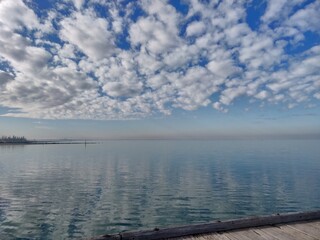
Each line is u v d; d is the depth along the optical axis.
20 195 24.11
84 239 3.88
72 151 129.50
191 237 4.32
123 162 62.91
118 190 26.20
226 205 19.58
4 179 35.56
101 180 33.72
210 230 4.53
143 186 28.56
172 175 37.91
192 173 40.00
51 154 102.56
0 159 76.06
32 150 141.38
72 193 24.86
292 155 82.06
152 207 19.05
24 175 39.84
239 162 58.69
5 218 16.66
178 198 22.11
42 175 39.66
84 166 54.12
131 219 16.20
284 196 22.73
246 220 4.79
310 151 107.75
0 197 23.25
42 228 14.73
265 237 4.32
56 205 20.02
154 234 4.22
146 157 80.06
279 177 34.69
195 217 16.56
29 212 18.02
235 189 26.22
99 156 88.31
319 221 5.11
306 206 19.39
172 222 15.55
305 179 32.66
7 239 13.22
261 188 26.70
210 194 23.72
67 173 42.03
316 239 4.26
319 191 24.91
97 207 19.23
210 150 124.94
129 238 4.09
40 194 24.53
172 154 95.00
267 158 69.88
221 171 42.22
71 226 15.01
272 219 4.94
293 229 4.68
